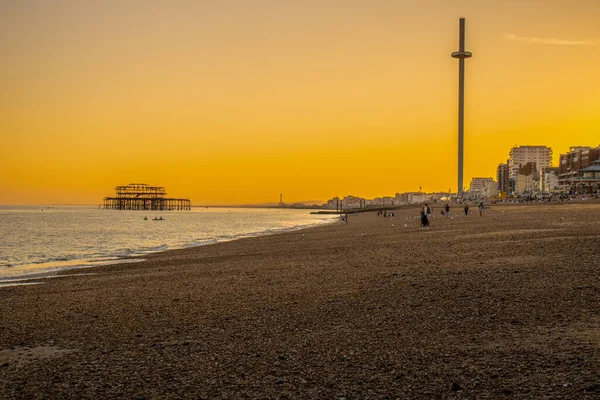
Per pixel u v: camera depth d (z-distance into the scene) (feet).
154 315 44.06
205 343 33.35
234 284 60.80
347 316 39.04
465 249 82.53
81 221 437.99
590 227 111.86
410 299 43.88
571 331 30.53
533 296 41.22
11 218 505.66
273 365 27.84
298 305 44.78
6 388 26.22
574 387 21.99
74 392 25.25
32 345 35.22
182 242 174.81
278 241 142.20
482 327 32.99
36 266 100.12
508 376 23.86
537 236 95.81
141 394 24.50
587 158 550.77
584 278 47.24
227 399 23.30
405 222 218.18
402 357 27.84
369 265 71.20
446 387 23.09
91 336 37.27
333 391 23.52
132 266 91.09
